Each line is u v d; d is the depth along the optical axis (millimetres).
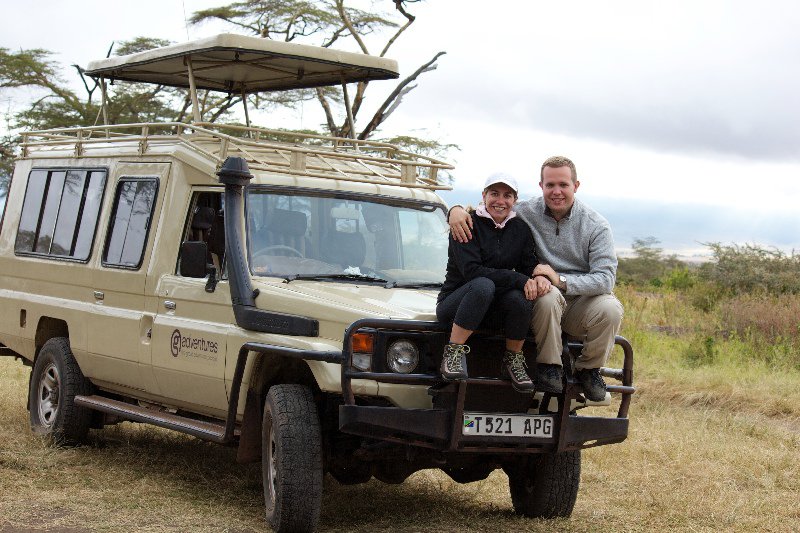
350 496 6965
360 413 5383
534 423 5699
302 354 5602
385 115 23344
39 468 7309
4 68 27500
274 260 6516
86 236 8148
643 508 6887
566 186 5645
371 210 7016
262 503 6613
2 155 27766
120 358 7465
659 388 11836
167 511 6219
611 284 5629
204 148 7148
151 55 8047
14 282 9172
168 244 7152
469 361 5676
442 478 7750
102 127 8156
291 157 6824
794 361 13789
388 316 5598
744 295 18891
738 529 6383
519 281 5430
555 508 6496
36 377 8562
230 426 6211
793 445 9211
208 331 6516
